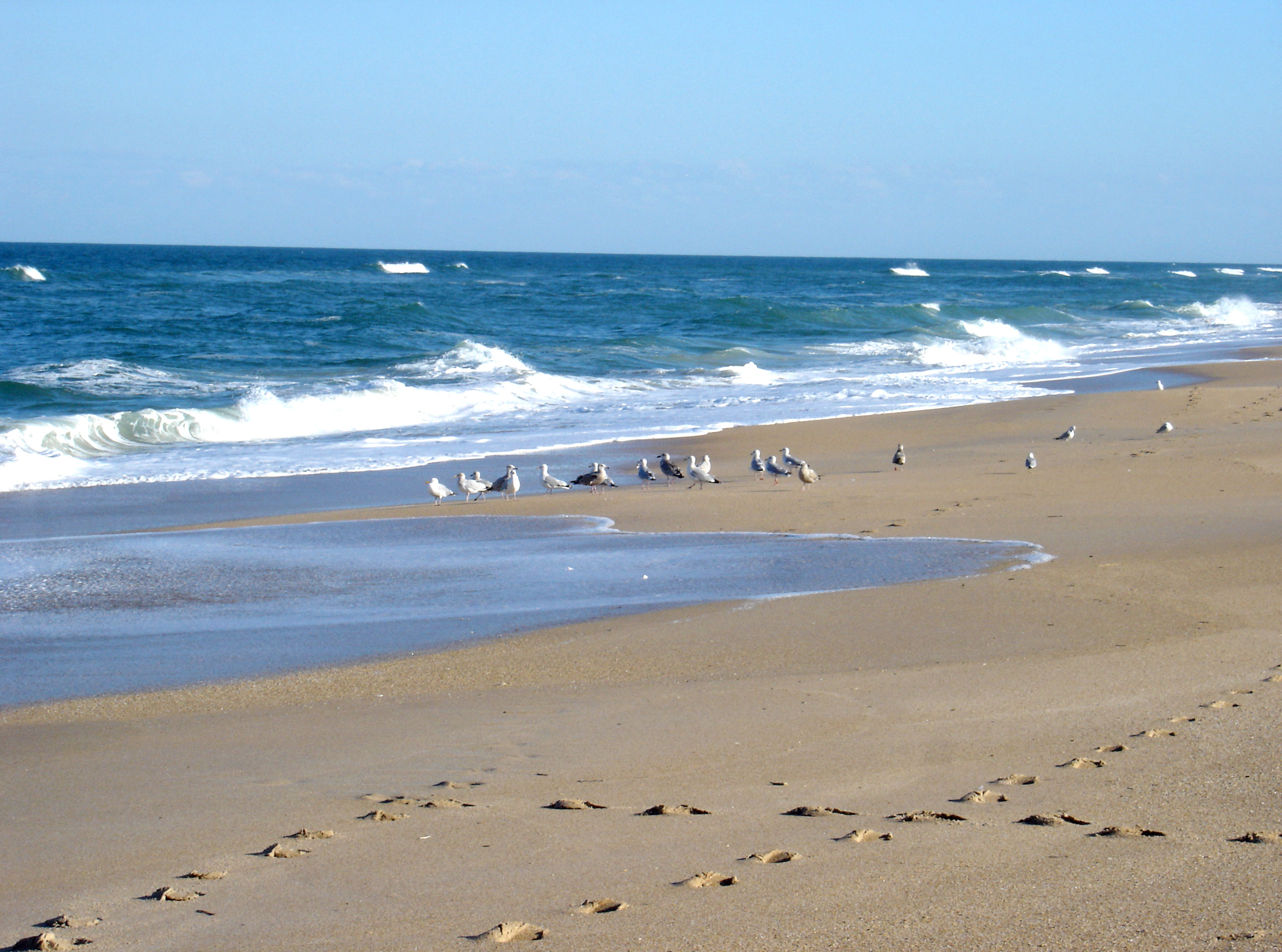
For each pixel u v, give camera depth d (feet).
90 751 23.41
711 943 13.79
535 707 25.94
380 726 24.85
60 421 75.20
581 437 79.56
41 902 15.85
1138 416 84.64
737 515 51.42
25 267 264.72
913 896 15.03
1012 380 114.62
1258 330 190.49
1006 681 26.71
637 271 485.56
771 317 188.14
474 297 229.86
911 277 504.43
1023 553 40.96
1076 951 13.23
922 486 57.11
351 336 142.61
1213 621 31.42
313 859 17.12
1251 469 57.41
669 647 30.68
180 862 17.25
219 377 104.63
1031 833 17.42
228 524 51.88
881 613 33.37
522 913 14.94
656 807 19.10
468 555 44.75
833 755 21.99
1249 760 20.52
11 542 47.85
